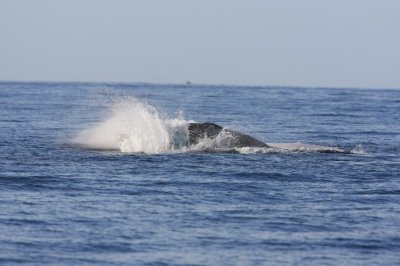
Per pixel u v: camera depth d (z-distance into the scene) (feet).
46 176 232.94
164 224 175.83
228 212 189.67
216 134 309.83
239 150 303.07
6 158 274.57
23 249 153.28
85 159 274.98
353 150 326.24
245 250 158.20
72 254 151.53
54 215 180.65
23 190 211.41
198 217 183.32
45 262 146.10
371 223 182.60
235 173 247.70
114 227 171.63
